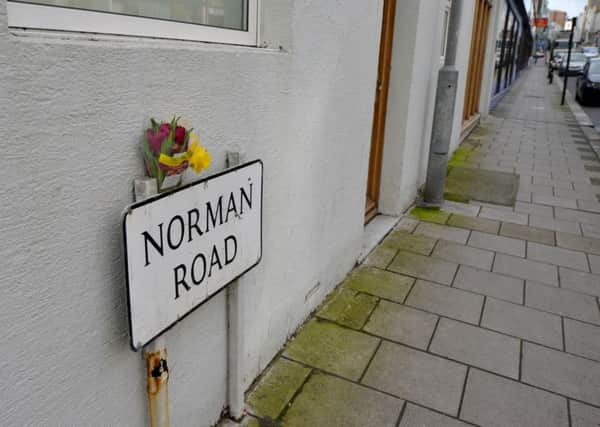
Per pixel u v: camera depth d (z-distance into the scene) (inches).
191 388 73.9
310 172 102.0
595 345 113.0
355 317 119.2
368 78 126.0
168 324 58.7
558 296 135.0
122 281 55.7
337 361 102.6
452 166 284.0
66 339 50.1
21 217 43.5
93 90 48.3
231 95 69.9
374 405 91.0
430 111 215.6
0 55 39.4
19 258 43.9
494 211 205.8
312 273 113.7
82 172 48.6
